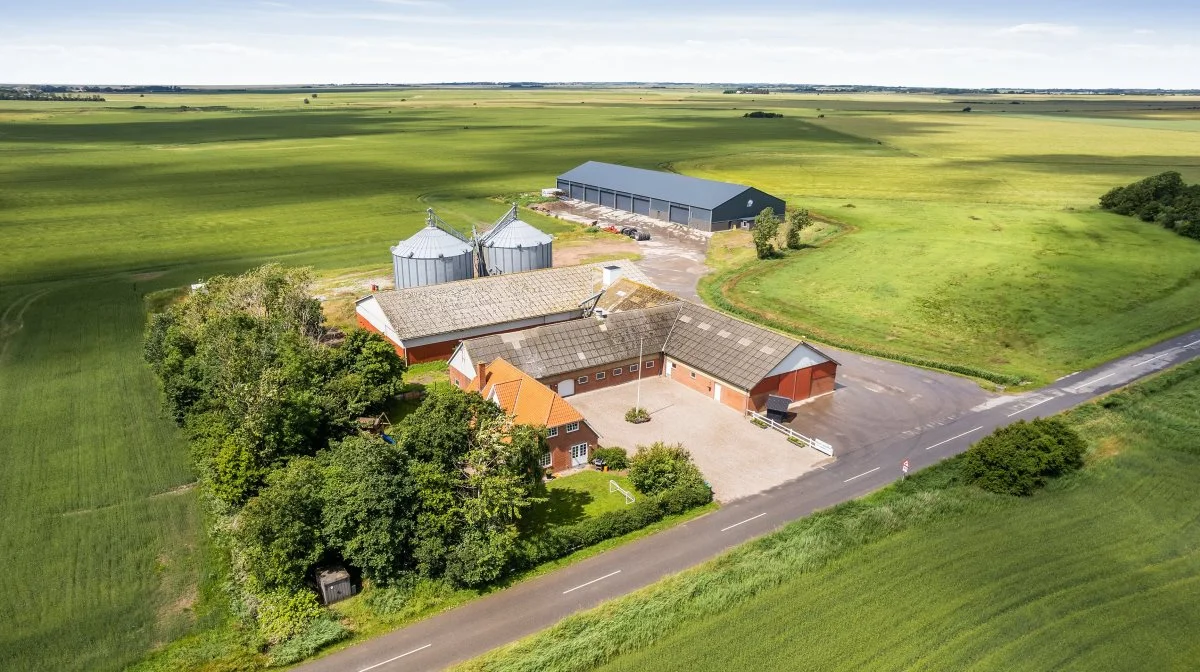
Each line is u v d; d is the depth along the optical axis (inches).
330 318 3408.0
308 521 1614.2
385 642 1455.5
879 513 1820.9
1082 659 1370.6
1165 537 1738.4
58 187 6663.4
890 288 3806.6
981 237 4813.0
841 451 2233.0
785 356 2468.0
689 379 2701.8
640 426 2400.3
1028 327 3272.6
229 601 1565.0
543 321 3122.5
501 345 2544.3
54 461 2124.8
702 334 2738.7
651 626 1446.9
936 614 1485.0
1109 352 2987.2
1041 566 1632.6
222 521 1808.6
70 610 1540.4
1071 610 1496.1
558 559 1721.2
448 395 1835.6
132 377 2723.9
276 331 2486.5
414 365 2871.6
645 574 1657.2
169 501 1939.0
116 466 2101.4
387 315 2881.4
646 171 6082.7
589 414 2481.5
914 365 2891.2
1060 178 7391.7
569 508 1946.4
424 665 1390.3
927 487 1993.1
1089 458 2102.6
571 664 1358.3
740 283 3939.5
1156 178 5423.2
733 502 1958.7
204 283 3417.8
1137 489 1945.1
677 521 1871.3
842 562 1651.1
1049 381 2719.0
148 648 1440.7
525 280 3216.0
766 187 6855.3
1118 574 1605.6
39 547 1742.1
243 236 5007.4
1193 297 3622.0
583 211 5964.6
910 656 1376.7
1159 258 4293.8
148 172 7642.7
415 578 1610.5
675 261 4424.2
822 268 4173.2
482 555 1584.6
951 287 3811.5
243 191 6673.2
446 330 2901.1
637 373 2770.7
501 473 1691.7
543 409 2082.9
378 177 7534.5
